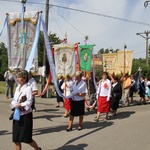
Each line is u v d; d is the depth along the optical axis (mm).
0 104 13578
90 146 6805
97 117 10258
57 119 10266
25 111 5379
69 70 12672
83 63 13297
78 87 8375
